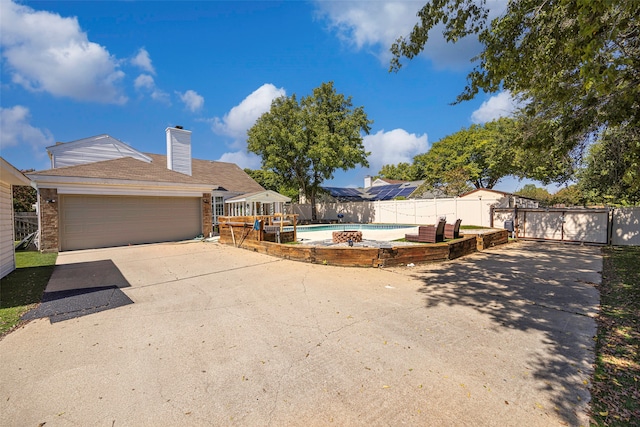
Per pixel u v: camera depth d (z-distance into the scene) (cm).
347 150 2328
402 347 325
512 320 400
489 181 3183
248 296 524
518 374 269
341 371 277
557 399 231
